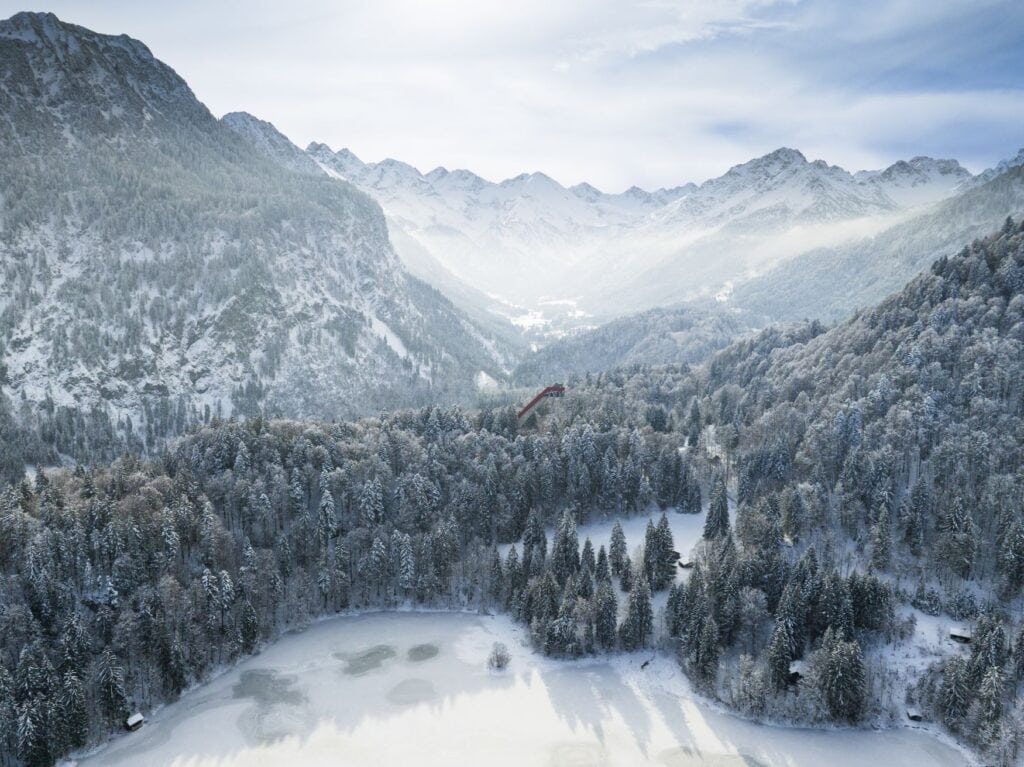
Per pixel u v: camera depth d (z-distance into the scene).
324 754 131.88
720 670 152.00
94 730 134.25
